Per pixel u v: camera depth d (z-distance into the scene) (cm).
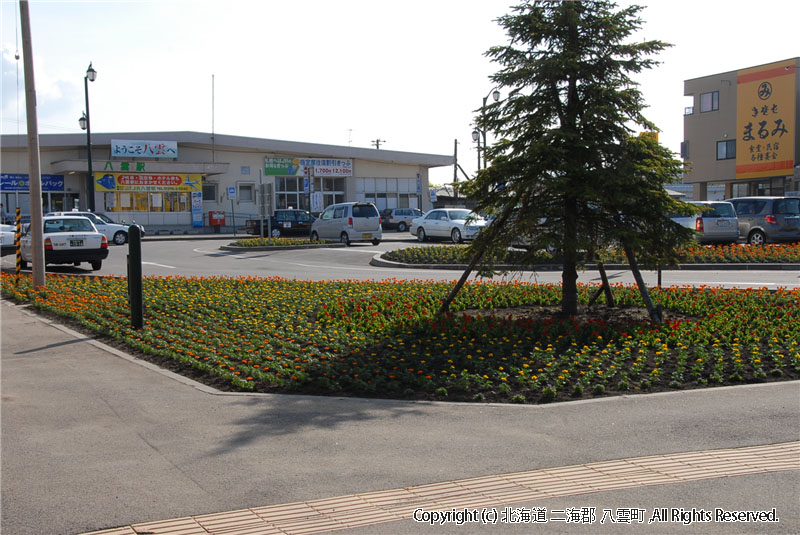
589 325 1018
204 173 4981
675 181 1092
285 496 490
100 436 617
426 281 1666
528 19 1060
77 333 1092
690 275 1827
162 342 985
